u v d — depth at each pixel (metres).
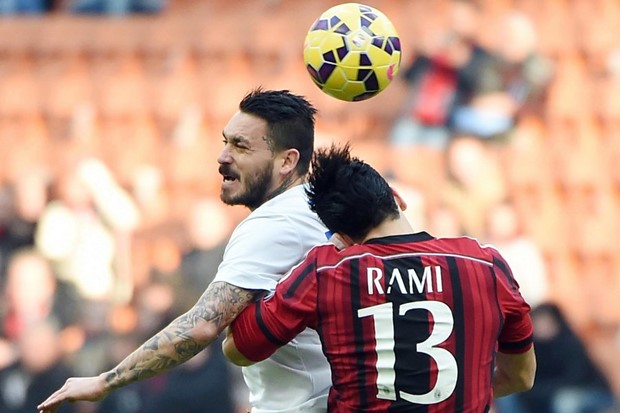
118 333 34.75
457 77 41.28
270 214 15.71
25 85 44.16
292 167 16.16
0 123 43.22
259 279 15.30
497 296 14.53
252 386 16.41
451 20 43.19
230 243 15.84
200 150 42.12
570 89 42.47
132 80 44.31
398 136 40.75
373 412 14.24
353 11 16.58
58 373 33.28
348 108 42.22
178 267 35.62
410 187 38.84
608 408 33.09
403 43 42.62
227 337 15.41
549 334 33.75
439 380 14.14
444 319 14.24
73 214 37.75
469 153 39.72
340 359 14.41
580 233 39.88
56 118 43.41
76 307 35.44
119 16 46.31
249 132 16.06
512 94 41.41
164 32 45.69
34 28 45.84
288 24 45.72
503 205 39.03
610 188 40.81
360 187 14.68
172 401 31.11
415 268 14.40
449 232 37.41
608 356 37.19
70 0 46.72
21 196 38.56
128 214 38.38
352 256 14.53
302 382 15.94
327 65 16.38
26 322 34.75
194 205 39.50
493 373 14.59
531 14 44.28
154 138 42.69
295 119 16.14
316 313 14.52
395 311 14.26
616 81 42.84
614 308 38.66
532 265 36.34
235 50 45.03
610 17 44.69
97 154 42.16
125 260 37.28
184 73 44.44
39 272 35.56
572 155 41.06
